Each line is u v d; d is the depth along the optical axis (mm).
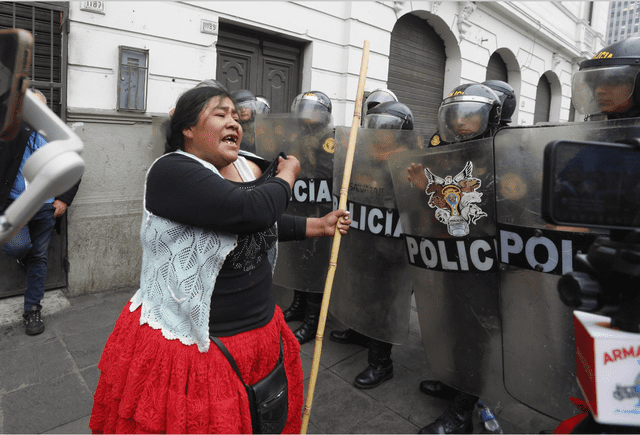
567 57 9953
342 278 2383
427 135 6961
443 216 1691
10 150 2537
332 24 4984
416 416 2098
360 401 2211
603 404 768
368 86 5457
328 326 3117
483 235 1593
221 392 1118
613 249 760
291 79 4953
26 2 2965
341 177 2355
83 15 3193
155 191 1093
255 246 1209
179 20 3693
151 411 1094
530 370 1509
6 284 3201
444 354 1802
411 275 1893
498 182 1509
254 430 1212
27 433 1892
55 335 2783
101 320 3021
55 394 2178
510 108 2525
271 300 1331
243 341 1182
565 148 722
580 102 1596
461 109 1830
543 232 1405
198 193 1052
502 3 7215
